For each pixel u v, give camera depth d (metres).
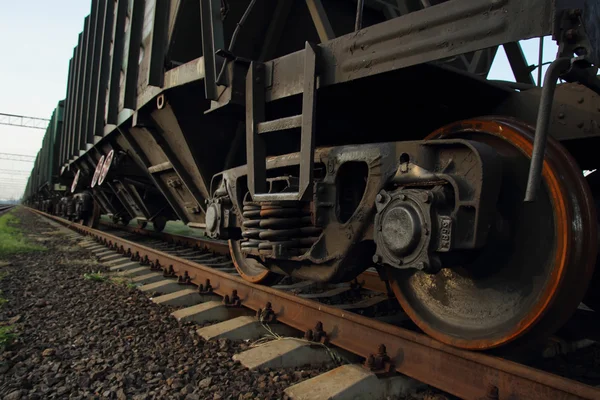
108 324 3.69
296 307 3.45
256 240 3.50
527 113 2.90
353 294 4.52
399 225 2.29
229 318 3.99
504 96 3.04
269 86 3.32
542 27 1.80
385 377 2.49
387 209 2.39
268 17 4.76
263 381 2.57
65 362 2.90
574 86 2.67
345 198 3.03
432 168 2.39
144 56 5.83
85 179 13.76
